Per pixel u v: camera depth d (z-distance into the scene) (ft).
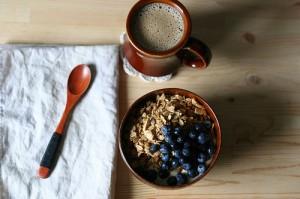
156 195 1.70
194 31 1.94
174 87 1.85
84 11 1.93
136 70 1.84
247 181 1.74
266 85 1.89
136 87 1.85
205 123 1.65
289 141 1.81
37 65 1.81
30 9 1.91
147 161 1.64
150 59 1.67
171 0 1.67
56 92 1.80
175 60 1.74
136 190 1.70
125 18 1.94
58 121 1.76
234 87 1.88
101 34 1.91
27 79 1.79
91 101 1.79
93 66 1.83
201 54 1.67
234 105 1.85
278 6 2.00
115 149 1.72
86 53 1.84
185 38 1.62
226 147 1.78
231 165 1.76
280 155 1.79
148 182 1.56
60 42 1.88
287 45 1.96
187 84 1.86
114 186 1.67
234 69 1.90
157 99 1.71
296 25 1.99
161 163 1.61
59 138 1.71
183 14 1.67
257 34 1.96
